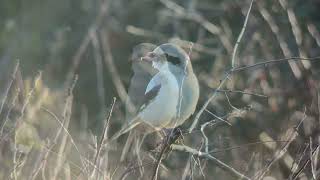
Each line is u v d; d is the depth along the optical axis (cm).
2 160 844
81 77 1933
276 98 1355
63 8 2152
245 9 1577
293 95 1312
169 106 1087
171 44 1119
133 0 2017
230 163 1048
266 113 1352
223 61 1584
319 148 884
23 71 2036
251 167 983
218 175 1083
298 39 1351
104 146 845
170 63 1102
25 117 855
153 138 1080
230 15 1695
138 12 2012
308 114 1121
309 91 1280
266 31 1512
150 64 1141
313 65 1511
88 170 807
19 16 2191
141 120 1106
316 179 855
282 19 1529
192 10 1730
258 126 1332
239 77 1441
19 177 823
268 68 1459
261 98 1413
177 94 1081
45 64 1967
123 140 1096
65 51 2048
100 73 1376
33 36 2142
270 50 1502
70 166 845
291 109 1284
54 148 836
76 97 1917
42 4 2189
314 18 1680
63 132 867
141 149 938
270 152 988
